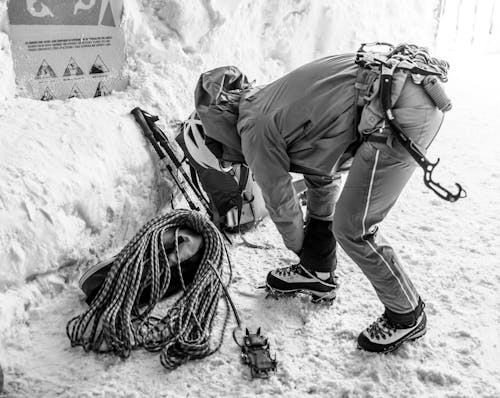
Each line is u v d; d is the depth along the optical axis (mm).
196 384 1935
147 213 2781
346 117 1751
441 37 6785
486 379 1951
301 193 3039
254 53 3869
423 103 1664
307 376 1967
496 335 2172
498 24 6957
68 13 2734
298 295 2387
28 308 2146
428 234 2891
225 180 2625
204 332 2109
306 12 4152
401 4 5188
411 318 1981
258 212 2871
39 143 2365
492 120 4504
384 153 1710
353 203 1790
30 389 1883
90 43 2859
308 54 4289
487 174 3572
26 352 2023
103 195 2475
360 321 2240
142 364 2008
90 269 2266
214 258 2338
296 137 1874
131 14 3055
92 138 2551
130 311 2113
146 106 2967
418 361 2027
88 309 2164
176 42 3281
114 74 2992
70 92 2875
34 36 2674
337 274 2537
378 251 1866
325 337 2156
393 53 1753
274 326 2223
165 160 2795
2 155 2236
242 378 1962
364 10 4695
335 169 1971
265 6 3895
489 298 2385
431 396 1875
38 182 2225
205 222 2418
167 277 2236
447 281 2490
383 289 1931
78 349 2059
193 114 2547
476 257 2686
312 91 1798
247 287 2451
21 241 2125
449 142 4055
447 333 2170
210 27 3445
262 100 1946
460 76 5758
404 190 3357
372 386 1908
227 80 2170
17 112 2512
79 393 1873
